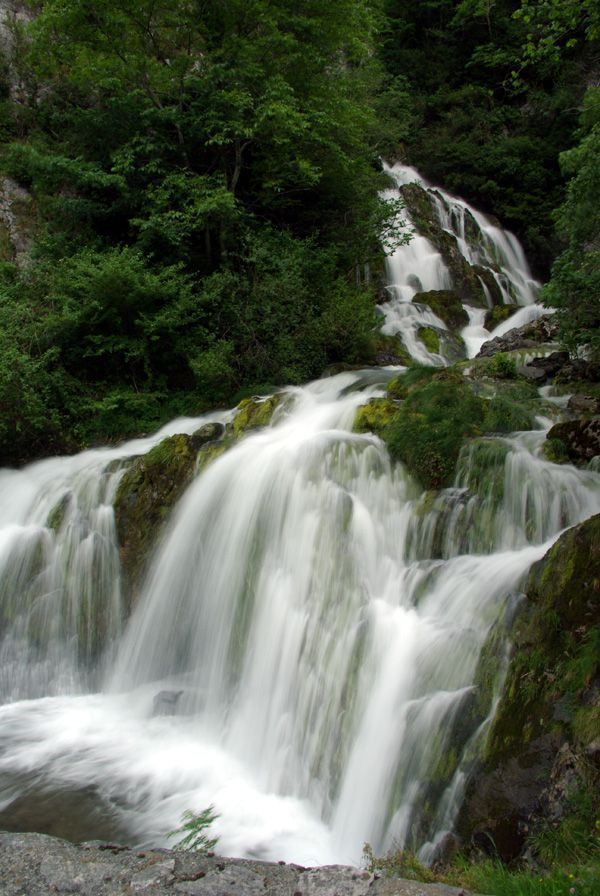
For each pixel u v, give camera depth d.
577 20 8.12
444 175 29.70
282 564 7.88
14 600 9.49
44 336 13.27
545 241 26.12
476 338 16.88
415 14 33.94
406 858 4.48
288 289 14.03
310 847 5.46
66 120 18.30
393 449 8.12
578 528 5.51
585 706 4.60
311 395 11.09
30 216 17.06
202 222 14.33
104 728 7.55
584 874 3.38
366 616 6.70
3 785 6.32
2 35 20.55
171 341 14.05
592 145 9.80
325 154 16.52
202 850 4.41
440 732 5.32
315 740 6.43
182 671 8.32
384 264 19.67
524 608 5.48
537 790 4.50
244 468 8.84
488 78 32.88
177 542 8.93
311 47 16.62
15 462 12.21
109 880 3.66
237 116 15.20
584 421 7.55
